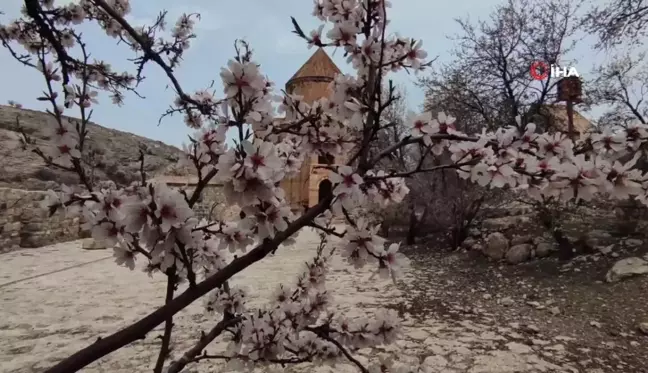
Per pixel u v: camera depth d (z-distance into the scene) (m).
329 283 7.42
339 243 1.39
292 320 1.89
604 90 10.77
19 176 15.83
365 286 7.16
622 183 1.16
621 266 5.89
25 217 11.60
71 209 1.20
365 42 1.32
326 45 1.40
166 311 1.15
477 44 12.03
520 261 7.71
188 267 1.15
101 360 3.88
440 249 10.40
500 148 1.34
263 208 1.12
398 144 1.41
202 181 1.28
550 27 10.38
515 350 4.08
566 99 8.83
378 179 1.36
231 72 1.14
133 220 0.96
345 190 1.20
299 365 3.73
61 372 1.03
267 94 1.35
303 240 14.40
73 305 5.89
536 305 5.57
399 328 1.85
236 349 1.77
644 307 4.83
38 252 10.91
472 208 9.97
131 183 1.26
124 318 5.28
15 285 7.20
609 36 8.33
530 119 8.86
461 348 4.15
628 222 7.43
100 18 1.85
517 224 9.16
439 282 7.37
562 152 1.32
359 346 1.84
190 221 1.02
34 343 4.37
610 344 4.15
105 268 8.86
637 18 7.89
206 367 3.72
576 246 7.34
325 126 1.60
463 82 10.91
